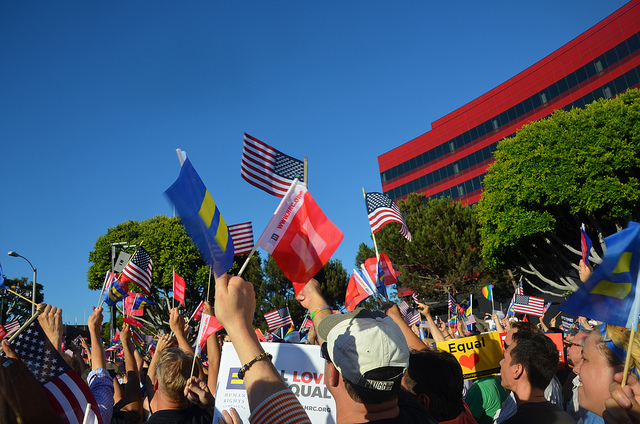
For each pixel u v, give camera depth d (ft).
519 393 8.55
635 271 6.00
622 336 6.64
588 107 66.03
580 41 123.95
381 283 17.44
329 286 110.63
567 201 62.85
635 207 61.31
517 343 8.80
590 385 7.14
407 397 6.40
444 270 86.84
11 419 4.07
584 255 16.39
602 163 60.90
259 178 11.16
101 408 9.63
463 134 152.05
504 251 70.28
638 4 111.86
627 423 5.41
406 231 19.75
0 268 10.87
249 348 4.71
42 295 79.15
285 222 7.62
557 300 80.53
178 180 5.02
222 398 8.44
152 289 104.53
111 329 53.52
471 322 36.65
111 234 119.55
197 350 9.25
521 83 137.59
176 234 104.99
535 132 67.26
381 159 177.88
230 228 19.47
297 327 103.86
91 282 119.44
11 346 6.13
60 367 6.27
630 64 112.88
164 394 9.31
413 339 9.70
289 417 4.45
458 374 8.26
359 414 5.46
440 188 156.56
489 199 71.36
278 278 105.81
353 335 5.45
